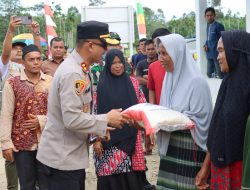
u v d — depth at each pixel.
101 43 2.86
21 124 3.78
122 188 3.92
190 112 2.91
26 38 10.48
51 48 5.33
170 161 3.06
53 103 2.86
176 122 2.78
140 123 2.96
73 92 2.73
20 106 3.78
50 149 2.91
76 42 2.88
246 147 2.40
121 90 4.06
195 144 2.94
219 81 8.46
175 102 3.00
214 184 2.67
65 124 2.77
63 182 2.92
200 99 2.90
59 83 2.77
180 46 2.96
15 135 3.80
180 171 3.01
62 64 2.83
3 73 4.64
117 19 11.55
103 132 2.84
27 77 3.86
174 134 3.02
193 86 2.92
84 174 3.05
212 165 2.68
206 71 9.60
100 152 3.87
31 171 3.82
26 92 3.79
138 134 3.96
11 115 3.79
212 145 2.62
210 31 8.79
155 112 2.83
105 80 4.09
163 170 3.11
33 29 5.33
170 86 3.07
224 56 2.54
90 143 3.27
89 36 2.83
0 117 3.84
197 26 9.60
